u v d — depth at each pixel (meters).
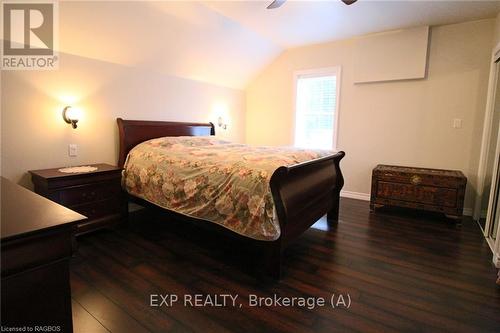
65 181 2.47
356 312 1.70
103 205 2.81
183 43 3.48
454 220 3.39
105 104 3.14
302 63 4.64
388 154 4.09
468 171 3.61
